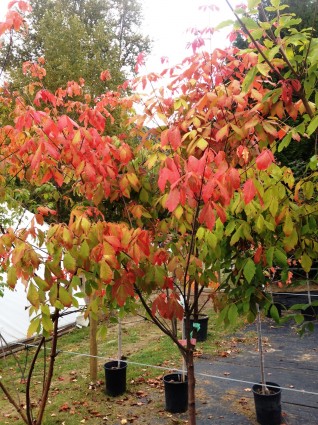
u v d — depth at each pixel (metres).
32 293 1.97
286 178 2.39
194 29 2.35
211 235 2.22
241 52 2.04
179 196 1.63
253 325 9.89
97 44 20.59
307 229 2.41
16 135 2.52
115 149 2.44
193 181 1.72
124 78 19.89
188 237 2.67
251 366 7.16
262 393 5.02
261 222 2.28
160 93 2.55
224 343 8.56
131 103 2.69
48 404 5.74
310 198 2.53
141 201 2.70
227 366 7.20
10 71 17.22
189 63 2.48
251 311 2.51
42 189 3.02
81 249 2.01
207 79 2.49
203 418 5.22
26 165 2.71
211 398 5.83
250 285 2.52
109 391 5.97
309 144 9.48
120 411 5.48
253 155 2.32
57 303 2.13
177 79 2.46
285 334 9.05
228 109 2.29
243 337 8.96
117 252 2.17
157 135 2.58
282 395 5.84
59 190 3.34
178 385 5.40
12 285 1.94
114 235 2.10
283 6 1.86
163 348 8.23
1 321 8.22
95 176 2.27
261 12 1.93
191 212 2.36
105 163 2.35
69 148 2.23
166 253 2.45
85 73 18.36
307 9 12.09
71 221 2.12
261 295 2.48
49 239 2.04
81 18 23.75
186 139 2.34
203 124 2.31
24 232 2.16
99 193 2.46
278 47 1.77
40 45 20.34
